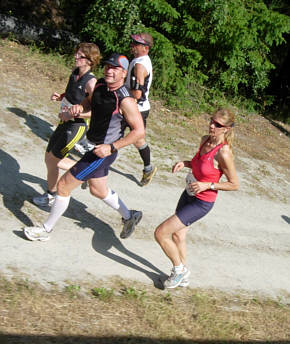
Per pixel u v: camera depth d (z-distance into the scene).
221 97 12.34
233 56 11.62
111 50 11.02
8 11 12.03
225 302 4.40
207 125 10.33
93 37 10.97
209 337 3.76
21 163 6.15
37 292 3.77
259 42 12.09
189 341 3.64
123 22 10.41
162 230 4.17
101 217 5.44
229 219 6.42
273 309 4.48
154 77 10.80
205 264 5.09
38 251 4.41
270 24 11.62
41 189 5.62
